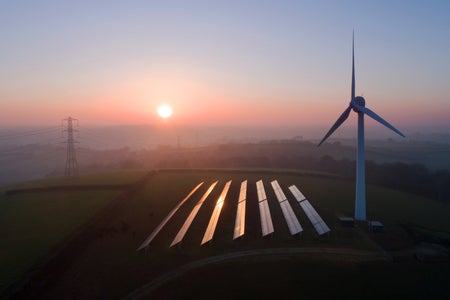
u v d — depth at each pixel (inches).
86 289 1347.2
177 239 1729.8
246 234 1882.4
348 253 1652.3
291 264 1528.1
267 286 1357.0
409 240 1835.6
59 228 1936.5
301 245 1732.3
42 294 1306.6
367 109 1972.2
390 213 2431.1
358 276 1449.3
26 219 2129.7
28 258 1529.3
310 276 1433.3
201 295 1301.7
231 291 1326.3
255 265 1523.1
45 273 1407.5
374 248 1713.8
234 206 2456.9
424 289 1373.0
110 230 1969.7
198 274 1455.5
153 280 1413.6
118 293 1321.4
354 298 1298.0
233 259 1583.4
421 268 1536.7
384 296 1317.7
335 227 1962.4
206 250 1688.0
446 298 1316.4
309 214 2100.1
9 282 1312.7
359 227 1984.5
